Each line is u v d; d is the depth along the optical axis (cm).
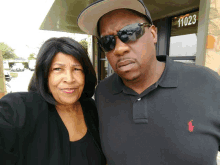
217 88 75
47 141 86
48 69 87
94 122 116
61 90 89
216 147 71
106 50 86
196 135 70
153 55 85
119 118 87
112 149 85
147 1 277
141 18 80
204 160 68
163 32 355
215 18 194
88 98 120
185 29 314
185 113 73
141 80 84
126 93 87
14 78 1614
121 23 78
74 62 89
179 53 332
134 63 79
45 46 87
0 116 77
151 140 76
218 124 71
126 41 78
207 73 81
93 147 104
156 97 80
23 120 78
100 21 85
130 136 81
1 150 72
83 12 82
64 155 89
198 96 75
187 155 69
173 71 85
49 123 92
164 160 73
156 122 76
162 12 336
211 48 200
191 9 293
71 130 100
